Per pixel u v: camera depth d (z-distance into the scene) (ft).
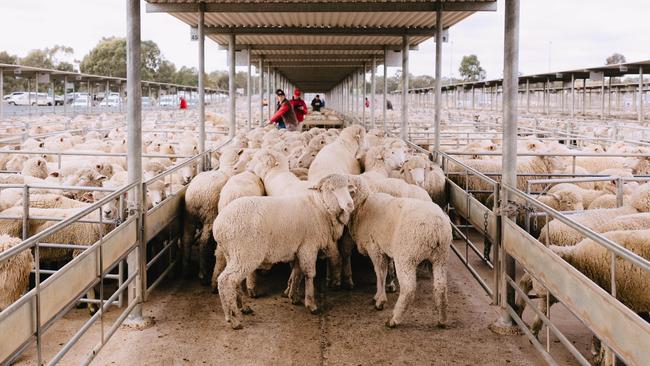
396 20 46.34
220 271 21.76
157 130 60.59
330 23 48.57
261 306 20.62
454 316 19.62
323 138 33.73
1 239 16.30
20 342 11.16
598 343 16.25
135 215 18.45
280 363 16.11
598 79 81.15
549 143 47.06
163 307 20.47
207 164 34.24
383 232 18.70
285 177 24.08
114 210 20.65
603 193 27.07
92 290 19.71
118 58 290.35
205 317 19.53
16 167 36.88
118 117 93.45
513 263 18.61
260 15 43.68
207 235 23.36
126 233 17.54
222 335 17.99
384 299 20.04
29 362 16.11
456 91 164.55
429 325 18.79
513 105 18.35
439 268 17.99
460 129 74.69
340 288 22.26
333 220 19.44
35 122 75.00
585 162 38.93
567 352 16.94
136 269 18.74
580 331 18.65
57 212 21.21
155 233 20.43
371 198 19.60
